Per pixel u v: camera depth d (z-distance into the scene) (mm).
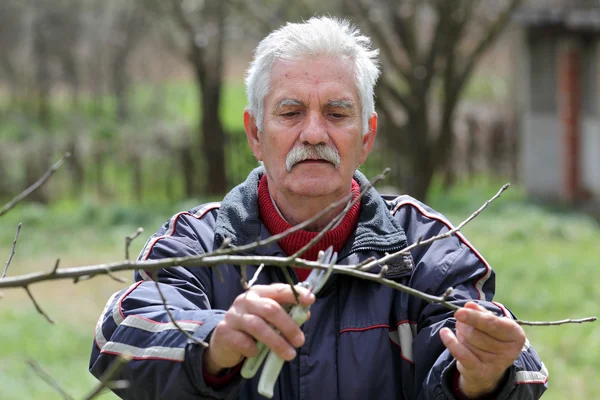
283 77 2250
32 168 15289
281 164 2256
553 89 14359
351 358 2174
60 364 6422
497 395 1986
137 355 2002
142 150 16828
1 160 15609
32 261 10508
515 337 1850
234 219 2326
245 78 2451
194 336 1938
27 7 20609
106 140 17938
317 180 2227
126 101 21703
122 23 20484
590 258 9664
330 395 2156
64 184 15539
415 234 2367
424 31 13234
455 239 2340
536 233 11227
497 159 16422
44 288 9133
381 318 2203
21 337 7094
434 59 10125
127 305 2135
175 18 13289
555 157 14391
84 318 7867
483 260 2307
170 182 15664
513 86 17172
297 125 2242
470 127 16266
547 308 7621
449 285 2242
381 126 10758
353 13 10219
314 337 2193
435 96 13445
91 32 21297
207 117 15391
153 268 1680
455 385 2012
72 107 21953
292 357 1807
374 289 2234
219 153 15438
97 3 20578
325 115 2244
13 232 12344
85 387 5836
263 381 1835
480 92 22609
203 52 14969
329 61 2248
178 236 2332
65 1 20672
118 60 21125
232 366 1913
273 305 1820
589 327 6953
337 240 2273
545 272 8891
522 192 14961
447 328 1921
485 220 11859
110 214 13250
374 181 1770
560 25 13352
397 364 2215
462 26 10094
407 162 10539
